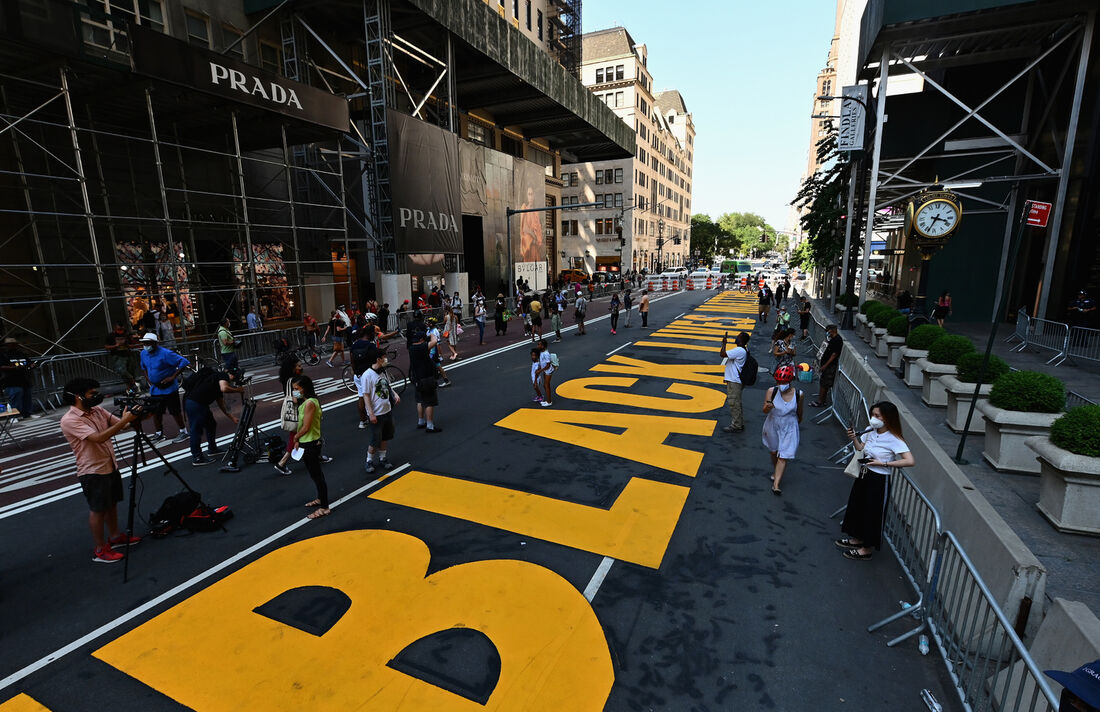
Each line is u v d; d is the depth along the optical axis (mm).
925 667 3988
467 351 18484
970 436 7695
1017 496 5793
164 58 13414
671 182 92250
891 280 31391
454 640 4238
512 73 30672
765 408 7070
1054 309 15148
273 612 4637
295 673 3920
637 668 3961
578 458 8273
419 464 8094
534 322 19422
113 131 16875
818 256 24844
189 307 19094
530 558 5438
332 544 5781
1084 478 4867
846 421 9258
